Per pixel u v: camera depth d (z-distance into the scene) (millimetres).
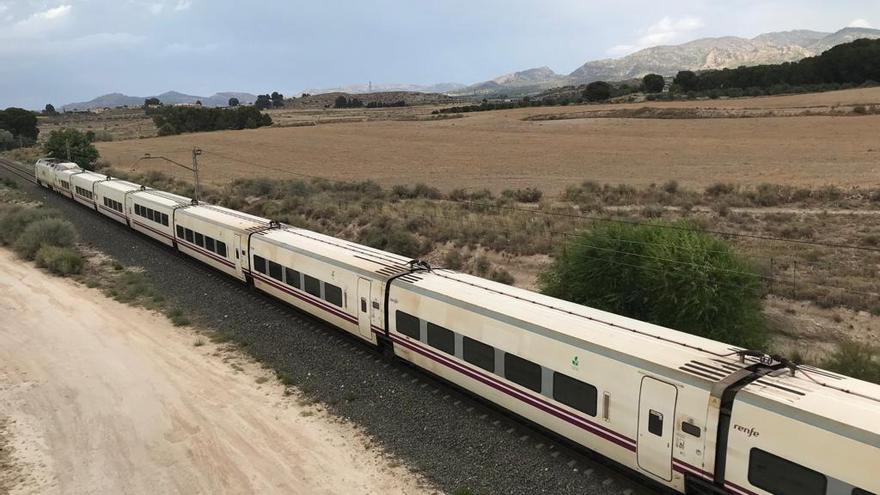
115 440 14203
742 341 18234
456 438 13906
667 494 11492
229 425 14781
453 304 15086
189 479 12680
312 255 20469
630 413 11398
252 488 12352
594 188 47531
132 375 17594
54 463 13312
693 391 10391
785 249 28594
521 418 14469
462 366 15000
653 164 62500
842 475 8656
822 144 66125
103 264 30609
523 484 12227
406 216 38688
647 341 11969
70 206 47125
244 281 25250
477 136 95062
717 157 63969
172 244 31422
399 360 17875
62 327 21500
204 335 20734
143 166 78000
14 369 18078
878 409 9086
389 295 17094
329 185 55312
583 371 12156
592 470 12484
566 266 21297
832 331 20531
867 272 24828
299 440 14102
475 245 32688
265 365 18234
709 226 33469
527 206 43750
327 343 19516
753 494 9727
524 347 13328
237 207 47719
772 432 9414
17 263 30984
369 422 14805
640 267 19344
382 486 12359
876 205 37750
